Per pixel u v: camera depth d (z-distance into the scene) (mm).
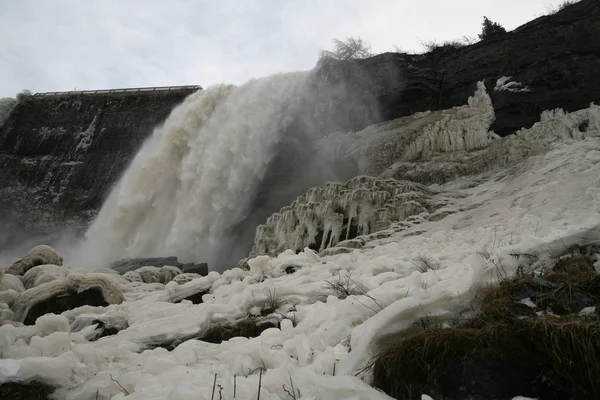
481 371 2867
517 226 7215
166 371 3977
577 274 3688
